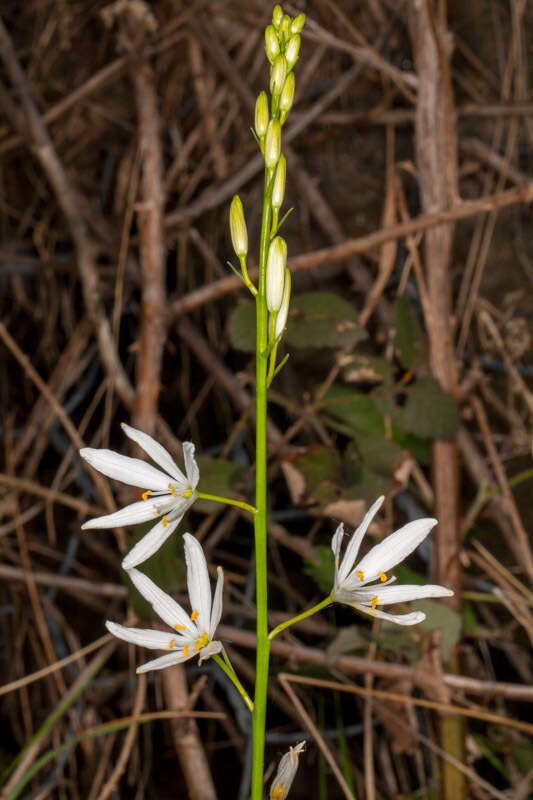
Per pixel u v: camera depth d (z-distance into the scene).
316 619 0.65
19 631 0.72
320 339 0.56
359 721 0.66
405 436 0.61
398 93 0.68
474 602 0.66
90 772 0.67
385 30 0.69
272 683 0.65
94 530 0.72
